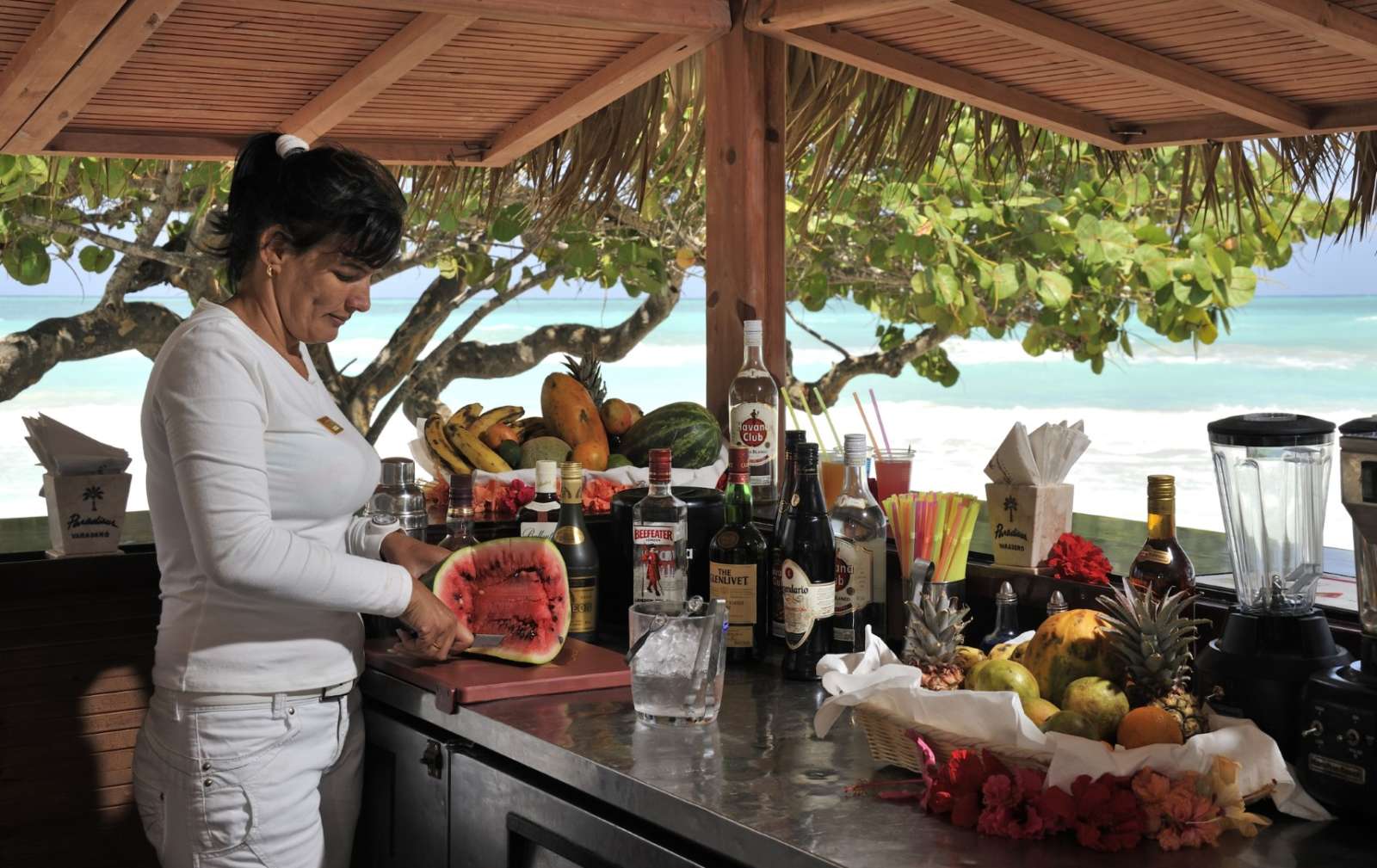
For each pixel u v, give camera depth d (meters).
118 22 2.39
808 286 7.05
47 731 2.60
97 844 2.66
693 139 4.63
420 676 2.15
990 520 2.30
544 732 1.89
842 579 2.19
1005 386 21.69
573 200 4.18
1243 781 1.48
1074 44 2.56
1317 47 2.56
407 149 3.74
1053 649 1.72
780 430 3.14
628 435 3.13
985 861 1.40
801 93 3.68
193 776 1.94
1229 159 4.43
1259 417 1.66
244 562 1.82
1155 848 1.43
